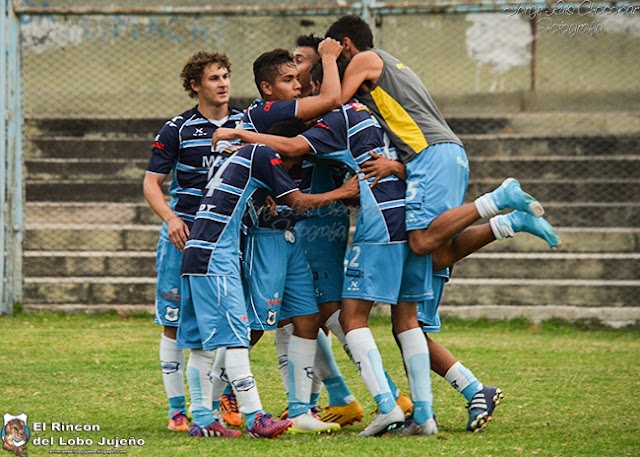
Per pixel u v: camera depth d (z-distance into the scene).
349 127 17.55
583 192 37.16
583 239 34.41
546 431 17.47
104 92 42.47
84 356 24.80
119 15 32.56
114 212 36.56
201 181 18.05
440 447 15.95
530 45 42.91
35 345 26.41
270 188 17.06
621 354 26.22
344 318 17.52
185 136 18.02
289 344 17.83
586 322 31.44
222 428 17.00
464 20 43.09
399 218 17.20
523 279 33.16
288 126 17.64
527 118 41.38
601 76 42.72
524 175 38.44
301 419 17.52
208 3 41.91
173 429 17.44
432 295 17.75
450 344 27.66
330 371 18.39
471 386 17.75
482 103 43.22
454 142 17.70
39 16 32.41
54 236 34.59
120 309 32.06
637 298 32.03
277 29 41.44
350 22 18.83
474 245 17.59
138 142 39.88
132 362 24.06
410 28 43.25
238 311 16.66
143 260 33.50
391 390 18.58
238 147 17.64
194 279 16.72
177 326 17.80
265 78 18.38
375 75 18.00
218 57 18.05
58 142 39.84
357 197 17.55
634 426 17.92
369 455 15.30
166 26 42.34
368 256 17.23
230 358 16.69
